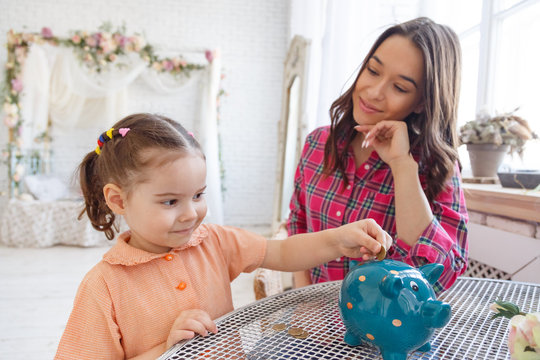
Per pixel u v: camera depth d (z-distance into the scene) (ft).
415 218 2.58
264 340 1.86
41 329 6.63
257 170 16.24
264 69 16.01
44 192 12.69
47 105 12.99
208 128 13.96
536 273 3.50
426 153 2.77
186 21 15.40
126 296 2.12
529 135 4.66
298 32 11.12
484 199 4.10
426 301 1.63
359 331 1.71
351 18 6.08
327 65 6.81
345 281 1.83
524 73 5.09
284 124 10.45
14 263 10.08
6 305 7.54
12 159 12.53
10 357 5.75
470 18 6.13
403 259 2.61
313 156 3.65
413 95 2.75
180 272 2.27
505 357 1.69
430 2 4.84
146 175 1.98
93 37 12.68
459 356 1.71
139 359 1.94
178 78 14.49
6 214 11.67
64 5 14.49
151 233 2.05
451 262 2.52
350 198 3.23
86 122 13.83
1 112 13.10
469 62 6.22
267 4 15.80
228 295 2.52
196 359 1.68
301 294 2.48
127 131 2.14
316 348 1.78
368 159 3.21
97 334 2.02
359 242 2.16
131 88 15.14
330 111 3.34
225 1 15.57
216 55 13.58
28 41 12.41
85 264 10.12
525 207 3.51
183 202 2.06
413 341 1.61
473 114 6.11
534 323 1.34
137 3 14.99
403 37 2.67
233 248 2.62
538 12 4.81
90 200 2.52
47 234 11.71
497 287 2.62
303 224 3.86
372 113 2.87
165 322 2.16
